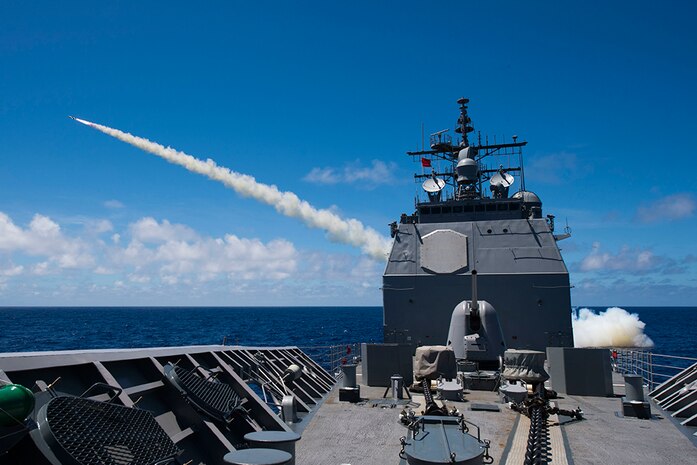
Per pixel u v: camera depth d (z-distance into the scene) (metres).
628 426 10.37
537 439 8.52
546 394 12.84
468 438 7.05
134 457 4.96
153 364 7.51
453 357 13.88
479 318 15.16
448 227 18.83
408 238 19.02
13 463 4.42
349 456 8.34
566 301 17.25
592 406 12.24
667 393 13.02
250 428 7.66
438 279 18.16
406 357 14.69
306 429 9.94
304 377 13.74
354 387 12.49
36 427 4.49
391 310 18.34
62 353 6.32
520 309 17.50
